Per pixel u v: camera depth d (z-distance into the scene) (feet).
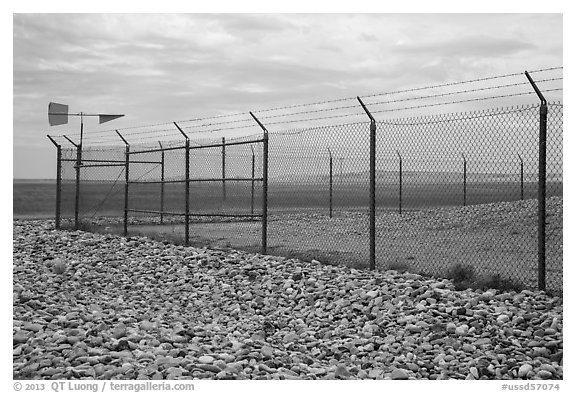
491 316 24.97
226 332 26.53
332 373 21.11
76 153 62.85
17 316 26.91
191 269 38.09
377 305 27.66
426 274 32.04
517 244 44.45
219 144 43.83
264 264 36.73
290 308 29.58
